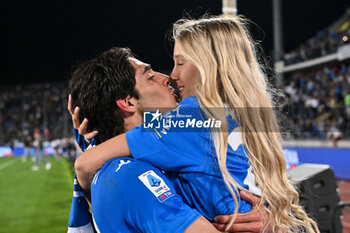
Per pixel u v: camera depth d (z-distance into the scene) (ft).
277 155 5.08
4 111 157.07
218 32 5.04
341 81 73.87
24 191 42.29
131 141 4.69
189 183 4.56
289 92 84.12
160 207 4.02
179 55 5.45
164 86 5.47
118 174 4.24
